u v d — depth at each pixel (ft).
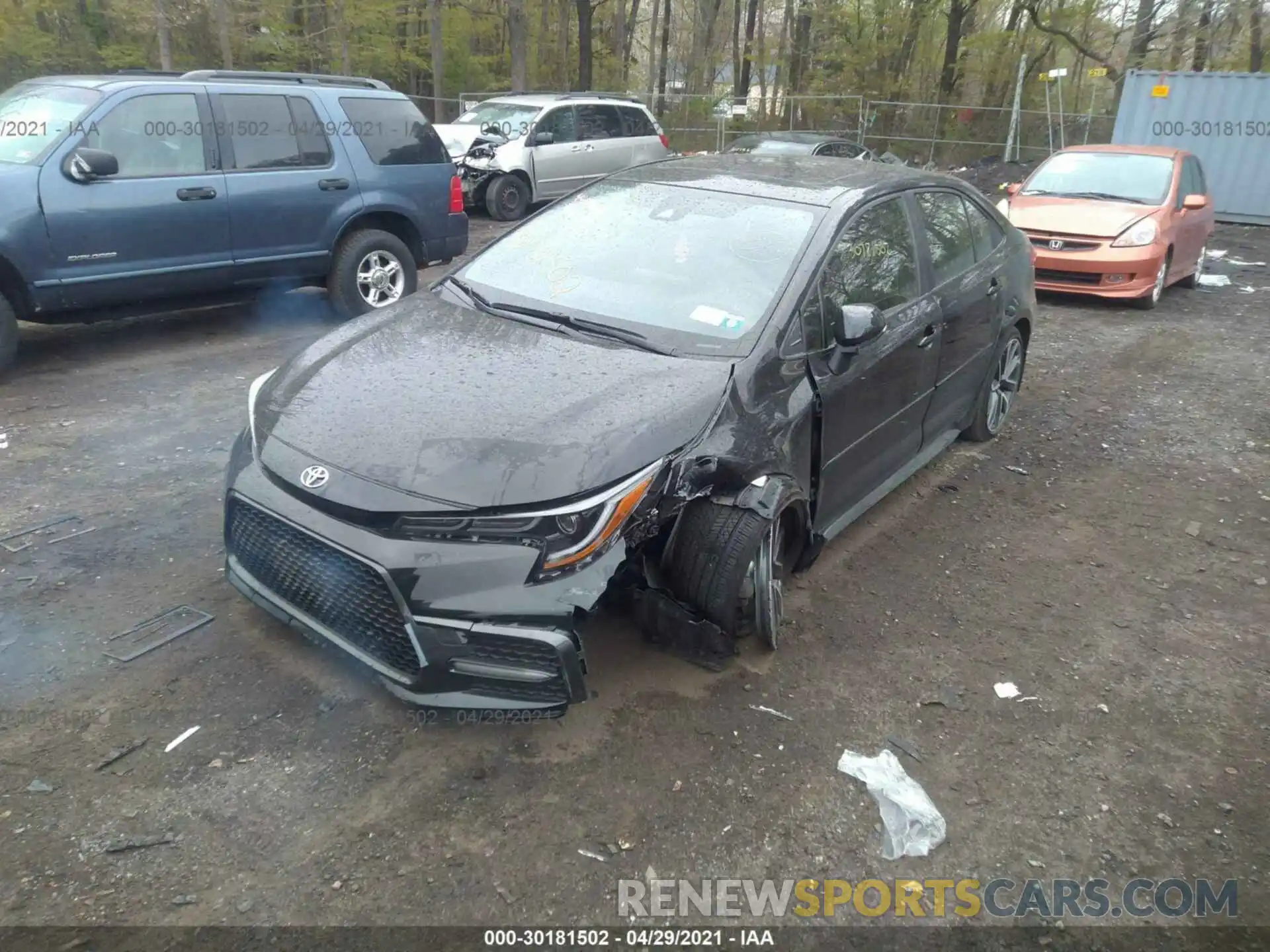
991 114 81.76
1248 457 19.79
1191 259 36.09
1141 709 11.47
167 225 21.62
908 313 14.37
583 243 13.92
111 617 11.79
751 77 124.26
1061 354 27.35
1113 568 14.94
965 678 11.83
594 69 115.24
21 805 8.88
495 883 8.41
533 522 9.16
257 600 10.71
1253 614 13.78
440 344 11.86
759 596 11.12
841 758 10.20
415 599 9.11
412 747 9.94
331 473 9.65
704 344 11.71
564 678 9.27
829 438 12.60
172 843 8.60
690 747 10.21
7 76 77.20
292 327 25.89
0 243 19.20
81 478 15.62
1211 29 87.51
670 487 10.01
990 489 17.75
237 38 87.10
